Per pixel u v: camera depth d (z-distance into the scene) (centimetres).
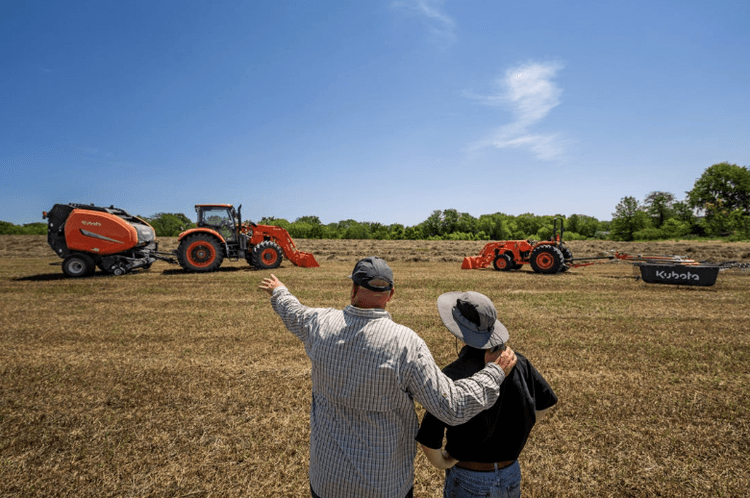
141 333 667
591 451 332
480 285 1177
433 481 298
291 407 407
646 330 689
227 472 306
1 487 288
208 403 417
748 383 469
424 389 141
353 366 147
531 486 290
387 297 159
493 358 159
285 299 184
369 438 149
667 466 313
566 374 496
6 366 519
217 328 698
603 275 1438
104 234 1300
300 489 287
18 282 1192
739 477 299
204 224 1540
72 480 296
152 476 301
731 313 816
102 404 416
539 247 1491
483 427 153
